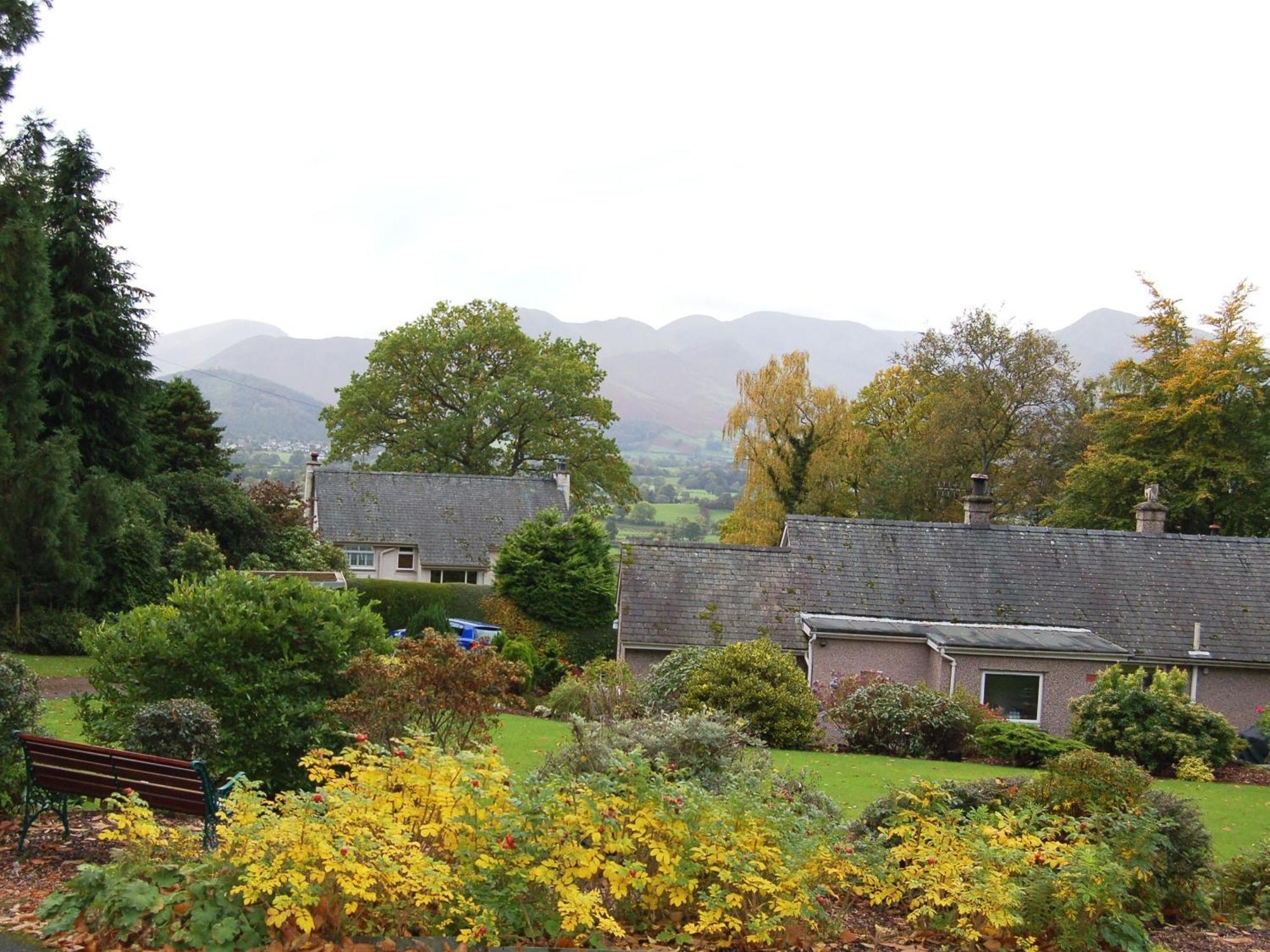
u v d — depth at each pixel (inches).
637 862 276.8
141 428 1386.6
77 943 229.8
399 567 1930.4
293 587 475.5
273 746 443.8
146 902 229.9
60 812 341.7
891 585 1092.5
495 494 2055.9
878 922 317.4
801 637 1032.8
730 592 1077.1
